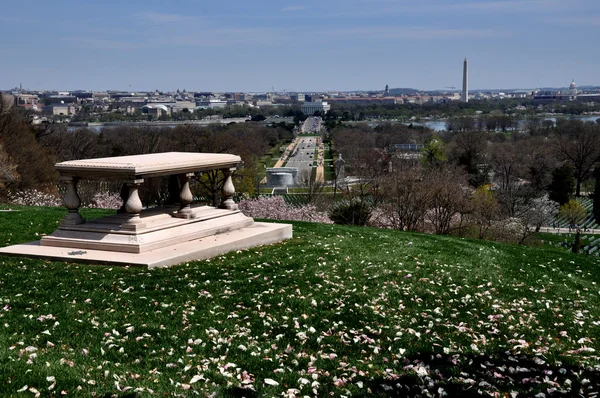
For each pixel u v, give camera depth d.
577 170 96.38
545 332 9.73
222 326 8.93
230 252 14.35
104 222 13.88
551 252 18.47
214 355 7.80
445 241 18.59
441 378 7.45
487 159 93.12
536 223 61.47
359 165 65.44
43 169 46.22
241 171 57.03
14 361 7.02
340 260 13.99
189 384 6.78
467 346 8.77
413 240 18.39
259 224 17.09
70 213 14.07
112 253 13.09
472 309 10.74
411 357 8.25
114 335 8.30
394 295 11.33
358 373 7.48
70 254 13.04
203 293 10.58
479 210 40.97
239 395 6.60
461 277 13.27
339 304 10.44
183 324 8.91
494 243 19.72
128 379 6.84
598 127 123.75
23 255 13.23
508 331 9.59
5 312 9.09
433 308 10.73
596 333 9.92
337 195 67.69
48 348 7.68
